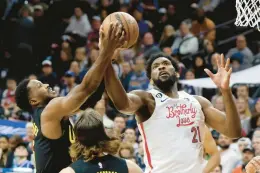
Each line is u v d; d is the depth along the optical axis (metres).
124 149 9.30
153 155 6.04
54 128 5.70
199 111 6.14
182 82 13.16
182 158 5.96
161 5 18.20
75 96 5.52
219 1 17.39
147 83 13.98
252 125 11.59
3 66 17.30
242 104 11.90
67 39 17.05
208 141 7.45
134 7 17.17
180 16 17.42
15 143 10.35
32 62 17.11
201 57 15.13
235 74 13.07
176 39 16.02
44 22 17.78
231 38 15.44
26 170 8.07
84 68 15.62
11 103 14.53
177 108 6.07
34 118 5.96
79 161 5.10
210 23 16.20
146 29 16.61
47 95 6.12
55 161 5.79
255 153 9.78
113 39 5.50
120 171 5.11
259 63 14.33
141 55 15.29
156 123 6.03
